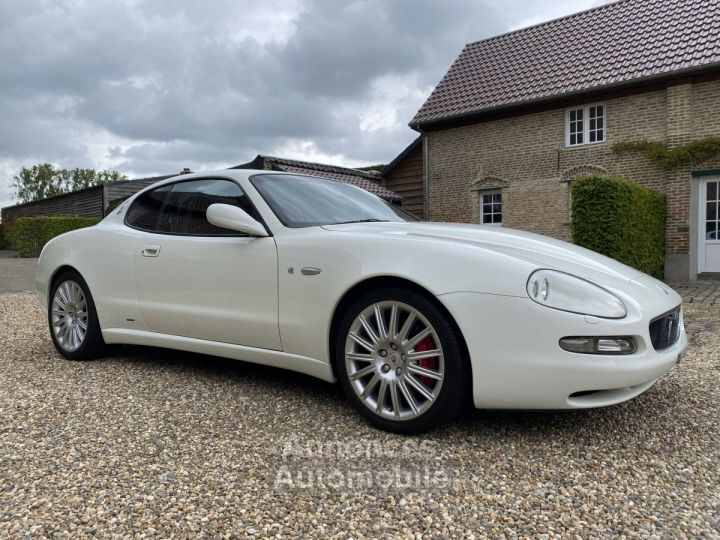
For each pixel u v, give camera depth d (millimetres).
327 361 2611
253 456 2158
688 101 10867
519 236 2783
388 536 1615
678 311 2645
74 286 3744
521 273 2176
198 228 3178
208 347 3068
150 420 2547
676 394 2992
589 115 12508
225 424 2502
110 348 3793
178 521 1686
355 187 3742
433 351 2293
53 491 1865
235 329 2914
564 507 1791
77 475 1984
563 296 2156
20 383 3152
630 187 9172
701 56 10773
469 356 2229
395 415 2379
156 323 3289
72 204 26312
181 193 3391
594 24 14000
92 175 77750
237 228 2803
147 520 1689
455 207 14750
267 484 1927
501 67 14680
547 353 2104
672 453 2223
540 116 13133
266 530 1642
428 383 2344
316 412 2666
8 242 31438
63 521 1678
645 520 1715
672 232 11258
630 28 13047
